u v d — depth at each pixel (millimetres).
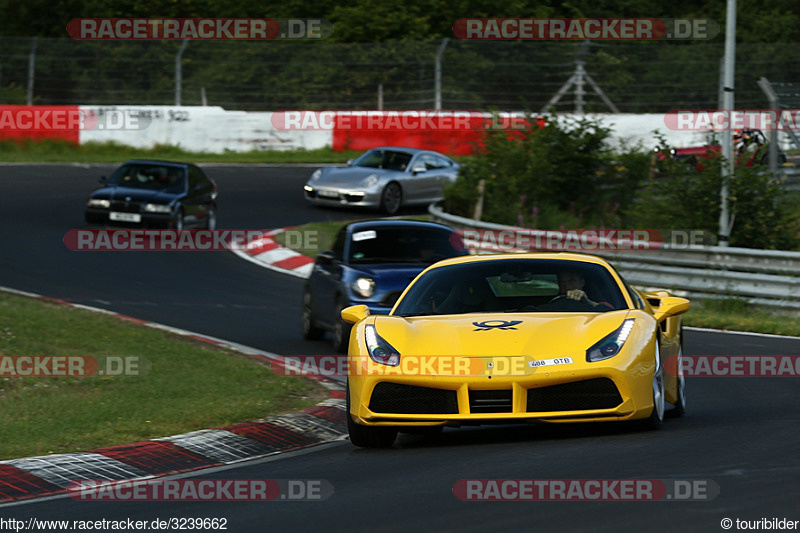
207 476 24078
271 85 136125
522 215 77750
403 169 95062
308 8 158750
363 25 151250
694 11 170750
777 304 55156
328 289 45875
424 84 136500
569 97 135875
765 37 171625
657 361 26391
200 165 116188
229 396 34438
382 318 27547
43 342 42188
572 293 28188
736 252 57188
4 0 162250
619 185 85188
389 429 26219
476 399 24359
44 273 64312
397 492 20719
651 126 124812
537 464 22406
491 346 24797
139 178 80188
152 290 61000
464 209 83000
